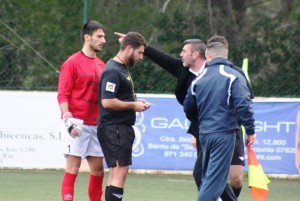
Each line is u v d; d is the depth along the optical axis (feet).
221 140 82.28
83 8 148.97
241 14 151.94
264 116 136.05
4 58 146.30
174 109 137.49
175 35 145.79
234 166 93.66
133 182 128.88
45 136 139.54
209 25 146.20
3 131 139.74
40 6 148.46
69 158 95.04
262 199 85.15
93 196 97.45
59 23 148.15
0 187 120.06
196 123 88.53
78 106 94.38
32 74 146.41
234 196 86.48
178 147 137.80
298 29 142.41
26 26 147.64
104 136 89.56
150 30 147.54
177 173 138.10
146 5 150.00
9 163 140.15
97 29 95.04
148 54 94.89
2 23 147.43
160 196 114.42
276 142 135.85
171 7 148.25
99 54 146.00
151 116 138.10
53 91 145.48
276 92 142.10
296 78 141.79
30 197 110.63
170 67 94.38
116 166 89.15
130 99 90.27
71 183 94.89
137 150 138.51
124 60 89.81
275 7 160.15
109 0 150.92
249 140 82.74
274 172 136.26
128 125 89.92
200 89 83.82
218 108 82.64
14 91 140.97
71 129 91.04
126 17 149.28
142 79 144.36
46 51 146.92
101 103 89.35
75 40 147.23
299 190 124.36
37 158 139.74
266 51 142.51
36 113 139.44
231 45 145.07
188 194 116.78
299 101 135.54
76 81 94.27
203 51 91.40
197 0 148.66
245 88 81.82
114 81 88.22
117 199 89.20
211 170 82.53
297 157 135.85
